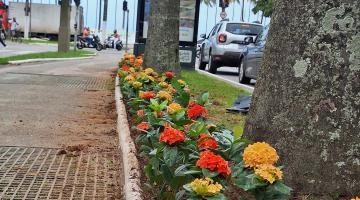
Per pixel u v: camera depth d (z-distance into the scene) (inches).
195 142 148.1
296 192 158.9
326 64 157.2
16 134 259.1
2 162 211.0
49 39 2128.4
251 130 170.6
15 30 1708.9
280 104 163.2
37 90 430.3
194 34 732.0
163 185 151.2
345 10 156.0
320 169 157.6
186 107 228.2
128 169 175.3
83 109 341.7
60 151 227.0
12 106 340.8
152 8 468.4
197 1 728.3
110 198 175.2
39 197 174.6
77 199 173.8
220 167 120.9
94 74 608.7
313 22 158.6
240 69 631.8
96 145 243.3
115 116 315.9
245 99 355.3
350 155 156.9
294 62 161.2
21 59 757.3
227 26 775.7
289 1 163.8
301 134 159.2
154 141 174.7
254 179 116.6
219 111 342.0
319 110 157.6
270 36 169.2
